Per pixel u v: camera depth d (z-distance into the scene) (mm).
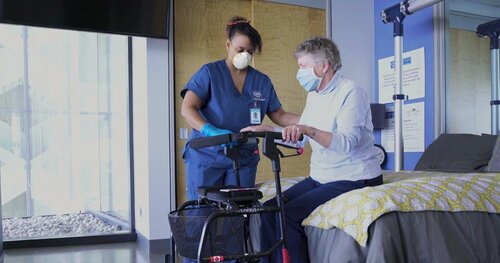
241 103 1989
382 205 1384
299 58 1763
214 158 1917
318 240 1499
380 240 1324
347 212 1421
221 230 1292
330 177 1740
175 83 3621
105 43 3992
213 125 1961
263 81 2072
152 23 3412
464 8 3652
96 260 3115
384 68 4105
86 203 4164
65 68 4070
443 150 2977
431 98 3576
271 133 1373
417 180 1644
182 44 3660
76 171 4141
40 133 4066
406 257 1363
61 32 4020
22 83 3977
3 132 3955
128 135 3910
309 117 1879
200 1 3730
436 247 1397
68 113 4094
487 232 1529
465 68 3697
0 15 3043
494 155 2566
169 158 3504
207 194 1438
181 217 1344
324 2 4156
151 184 3424
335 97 1732
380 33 4168
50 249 3486
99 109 4062
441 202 1486
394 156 3574
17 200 4051
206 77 1949
